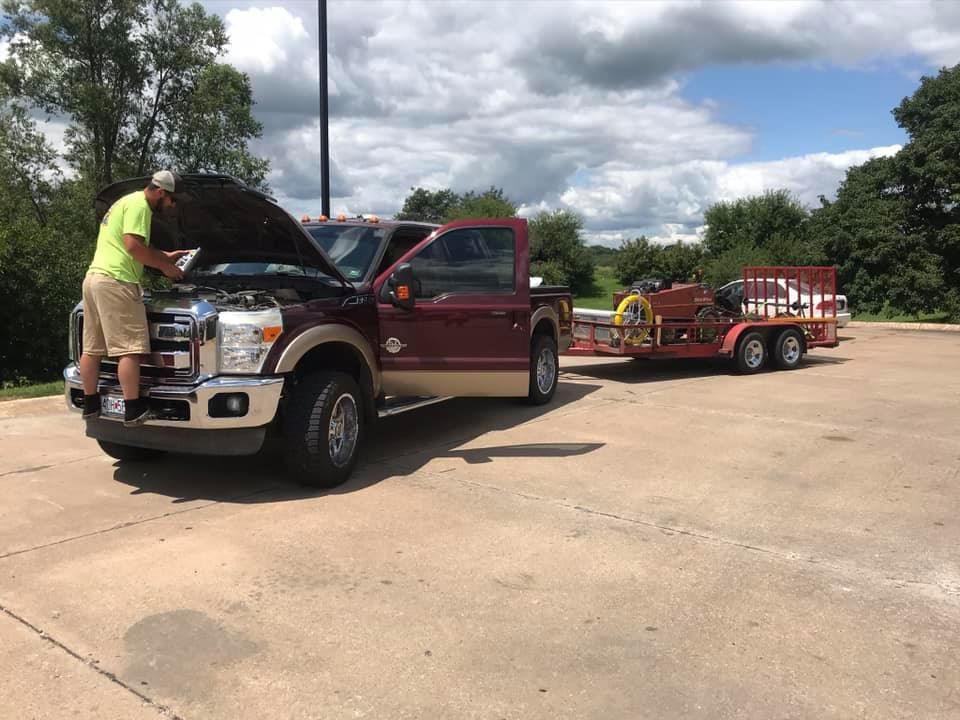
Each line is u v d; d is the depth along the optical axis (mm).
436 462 6281
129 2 27312
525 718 2721
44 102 27141
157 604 3600
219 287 5961
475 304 6594
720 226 46938
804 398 9438
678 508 5109
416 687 2916
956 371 12195
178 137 29641
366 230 7184
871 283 26406
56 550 4270
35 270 11703
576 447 6809
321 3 10914
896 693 2891
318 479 5371
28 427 7477
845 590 3820
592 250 54344
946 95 25406
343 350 5961
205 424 4926
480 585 3842
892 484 5699
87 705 2777
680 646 3242
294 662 3090
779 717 2734
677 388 10297
